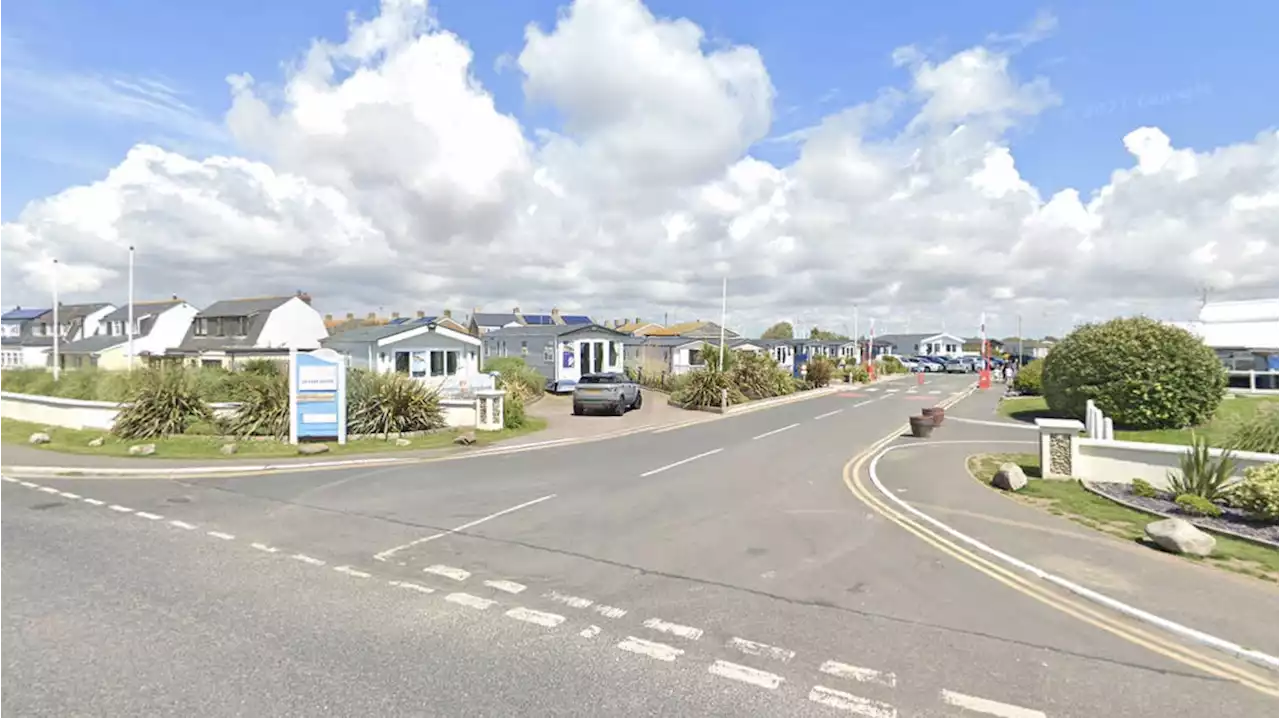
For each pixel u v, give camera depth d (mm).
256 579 6910
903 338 106562
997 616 6055
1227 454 10758
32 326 63875
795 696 4547
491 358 38281
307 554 7855
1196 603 6340
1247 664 5145
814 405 32625
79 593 6414
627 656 5145
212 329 48969
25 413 22125
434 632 5574
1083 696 4602
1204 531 9039
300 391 17078
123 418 17828
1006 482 12062
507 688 4609
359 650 5199
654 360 47531
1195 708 4461
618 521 9617
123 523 9328
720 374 30672
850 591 6695
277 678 4703
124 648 5168
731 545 8375
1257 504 9406
